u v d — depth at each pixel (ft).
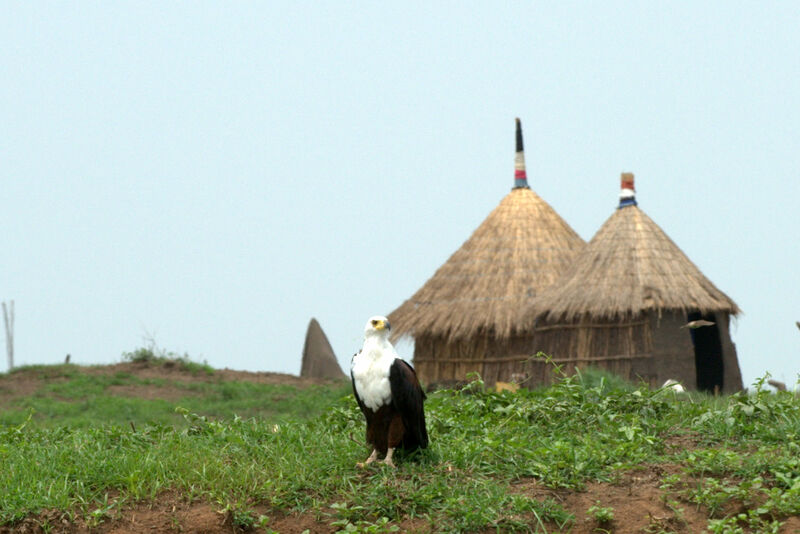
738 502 91.61
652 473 100.32
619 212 315.58
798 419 113.91
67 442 120.57
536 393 139.44
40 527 91.04
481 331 319.06
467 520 89.76
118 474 100.12
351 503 94.53
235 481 98.48
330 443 111.14
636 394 126.93
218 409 261.85
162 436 119.03
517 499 92.38
